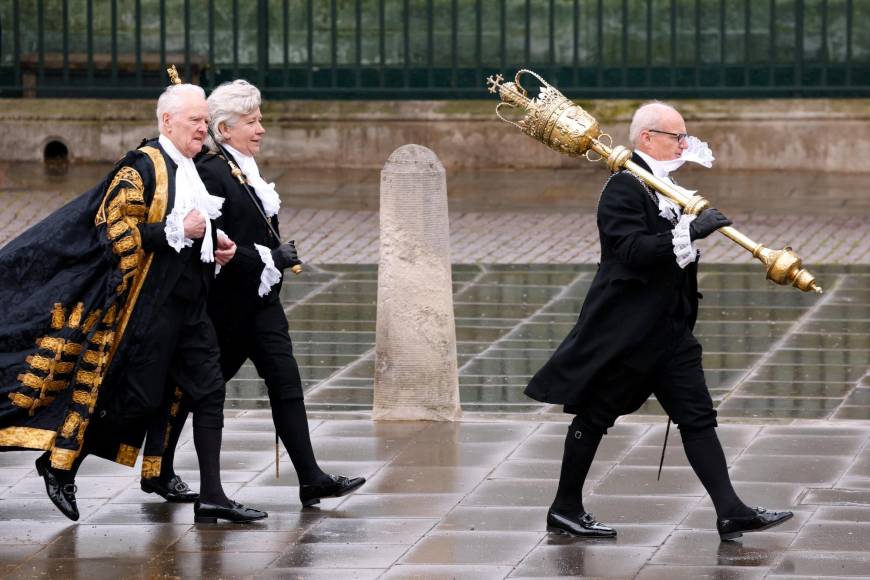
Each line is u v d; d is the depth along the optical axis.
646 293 24.62
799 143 71.25
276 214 27.52
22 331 25.41
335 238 56.78
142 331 25.53
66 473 26.08
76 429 25.28
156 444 26.80
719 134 71.50
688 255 23.83
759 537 25.00
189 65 73.31
